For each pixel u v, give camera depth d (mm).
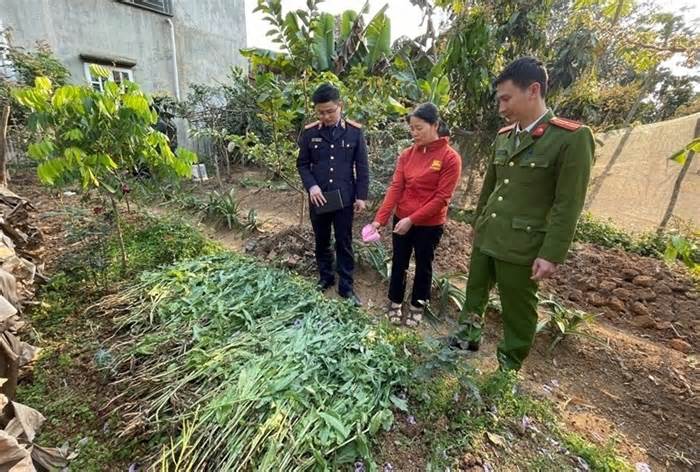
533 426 1831
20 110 6176
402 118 5098
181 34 9492
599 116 5988
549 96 5527
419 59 6449
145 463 1547
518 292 1951
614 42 4844
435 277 3180
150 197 5297
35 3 6809
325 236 3051
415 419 1799
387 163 4691
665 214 4441
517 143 1884
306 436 1523
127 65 8359
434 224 2465
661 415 2025
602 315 3062
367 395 1776
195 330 2201
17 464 1146
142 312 2473
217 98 9445
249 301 2551
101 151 2623
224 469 1406
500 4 5242
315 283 3266
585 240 4625
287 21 4957
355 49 5977
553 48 5461
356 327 2320
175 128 8406
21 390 1934
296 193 6277
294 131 5156
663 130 4754
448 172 2338
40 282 2855
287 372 1824
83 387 1978
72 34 7387
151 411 1723
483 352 2512
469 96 5727
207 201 5379
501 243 1937
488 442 1724
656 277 3498
